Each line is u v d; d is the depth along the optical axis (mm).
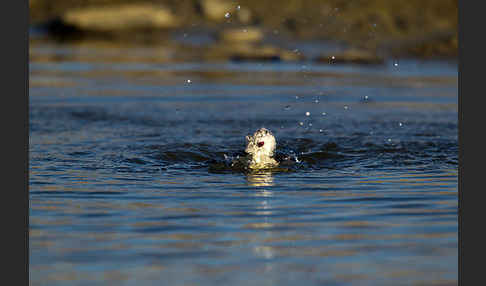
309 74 90562
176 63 101250
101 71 90312
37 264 21750
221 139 46344
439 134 48375
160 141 45156
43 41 127938
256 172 36375
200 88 76062
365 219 26750
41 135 46781
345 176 35250
